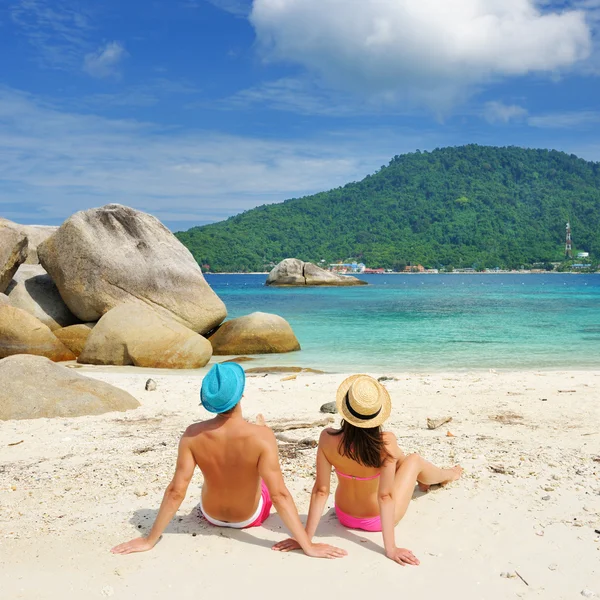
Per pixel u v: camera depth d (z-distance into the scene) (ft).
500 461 18.65
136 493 16.21
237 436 12.62
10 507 15.34
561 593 10.85
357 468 12.88
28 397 26.32
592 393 30.81
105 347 50.55
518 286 287.48
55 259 61.36
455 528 13.70
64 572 11.64
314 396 31.22
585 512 14.48
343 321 90.12
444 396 30.58
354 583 11.23
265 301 144.87
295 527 12.37
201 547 12.73
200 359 50.34
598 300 151.94
